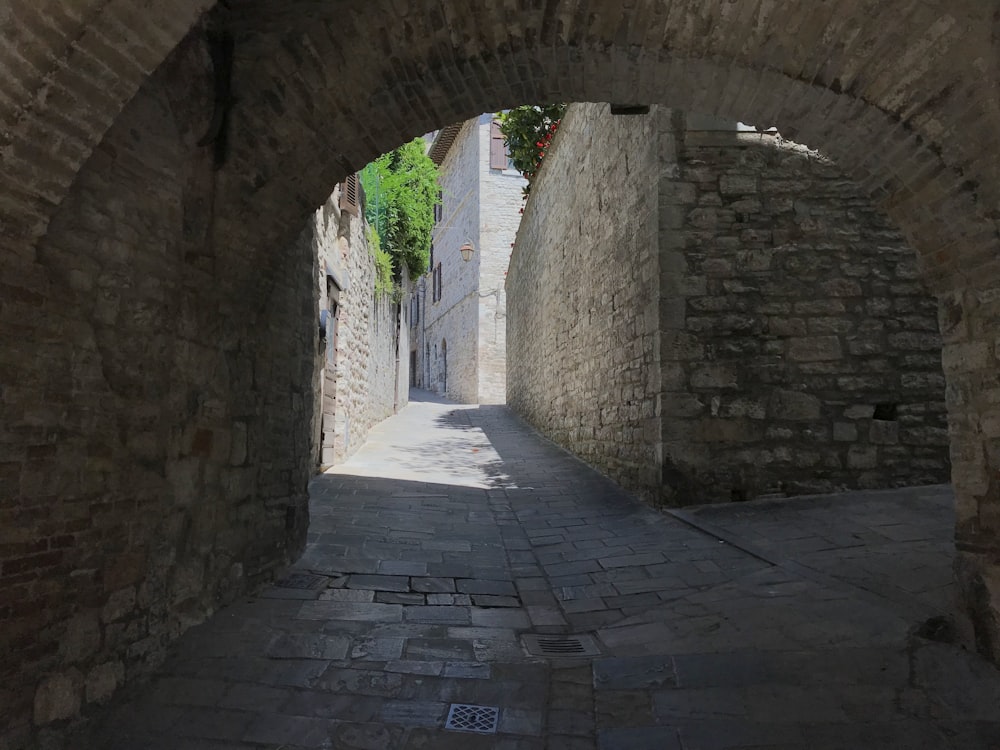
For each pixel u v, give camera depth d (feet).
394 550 19.74
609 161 31.07
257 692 11.37
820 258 24.20
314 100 13.19
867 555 17.24
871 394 23.59
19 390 9.00
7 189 8.19
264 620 13.93
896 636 12.51
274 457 16.61
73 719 9.89
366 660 12.68
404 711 11.03
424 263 64.95
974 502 11.55
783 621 13.85
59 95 7.97
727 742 10.00
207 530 13.60
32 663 9.26
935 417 23.43
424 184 58.23
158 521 11.99
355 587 16.44
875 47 10.52
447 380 102.78
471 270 90.53
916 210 11.82
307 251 18.97
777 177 24.58
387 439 43.65
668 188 24.56
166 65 11.62
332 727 10.54
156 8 8.11
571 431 38.78
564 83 14.20
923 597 14.07
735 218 24.43
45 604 9.48
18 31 7.20
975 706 10.23
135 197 11.20
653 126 25.12
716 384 23.88
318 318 27.91
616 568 18.62
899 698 10.66
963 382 11.73
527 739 10.34
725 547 19.44
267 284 15.28
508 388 69.26
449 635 14.07
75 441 10.02
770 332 23.99
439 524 23.15
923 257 12.19
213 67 12.49
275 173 13.64
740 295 24.14
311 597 15.49
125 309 11.03
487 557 19.84
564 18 12.44
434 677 12.17
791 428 23.65
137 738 10.01
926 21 9.70
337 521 22.18
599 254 32.86
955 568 11.94
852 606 14.14
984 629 11.25
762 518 21.49
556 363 43.34
